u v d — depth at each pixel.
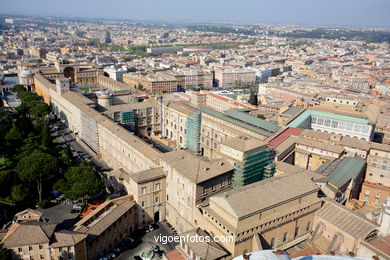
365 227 113.38
